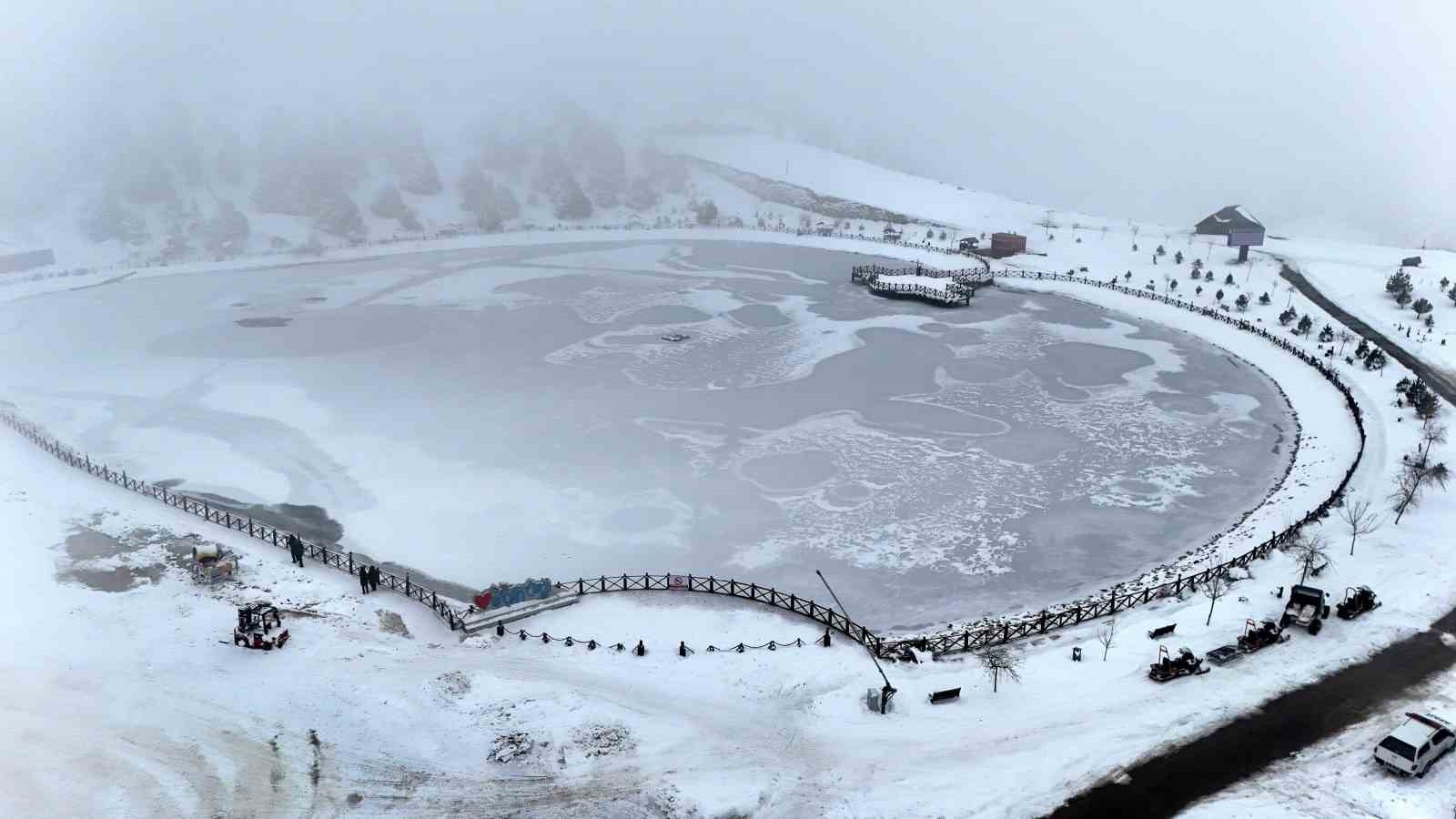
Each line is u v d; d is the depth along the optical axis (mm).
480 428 74000
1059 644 43062
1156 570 51812
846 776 33312
